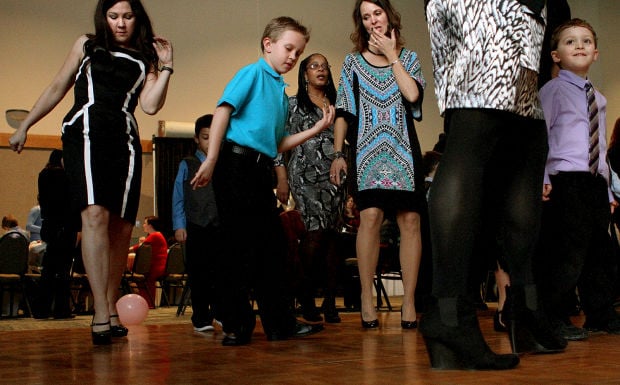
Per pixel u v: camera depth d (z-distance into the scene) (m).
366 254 3.19
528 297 1.77
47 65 9.57
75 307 6.70
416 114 3.25
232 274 2.36
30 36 9.52
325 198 3.84
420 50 11.10
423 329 1.56
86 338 2.81
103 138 2.61
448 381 1.34
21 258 5.96
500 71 1.62
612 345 2.07
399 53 3.32
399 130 3.24
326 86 3.94
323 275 3.96
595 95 2.66
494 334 2.55
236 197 2.39
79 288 6.72
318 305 6.08
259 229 2.44
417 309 4.96
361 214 3.22
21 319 5.62
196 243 3.20
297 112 3.88
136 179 2.70
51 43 9.60
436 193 1.61
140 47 2.77
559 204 2.56
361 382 1.35
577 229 2.53
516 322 1.77
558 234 2.55
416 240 3.17
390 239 5.67
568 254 2.54
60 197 5.56
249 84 2.41
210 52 10.30
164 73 2.75
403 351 1.99
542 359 1.68
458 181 1.60
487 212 1.80
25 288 6.18
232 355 1.98
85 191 2.55
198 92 10.20
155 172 9.59
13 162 9.23
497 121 1.64
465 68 1.65
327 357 1.85
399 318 4.03
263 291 2.49
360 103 3.31
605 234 2.67
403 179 3.18
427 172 5.08
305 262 3.84
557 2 2.75
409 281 3.12
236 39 10.43
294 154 3.91
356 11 3.36
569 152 2.57
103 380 1.49
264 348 2.18
